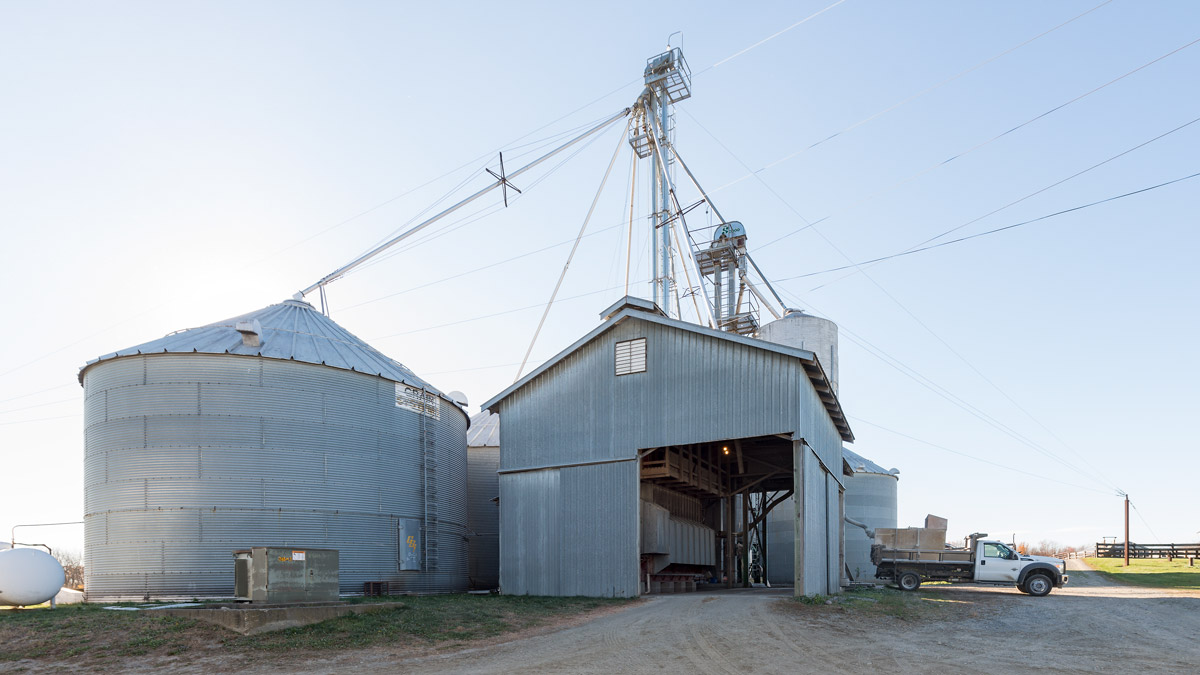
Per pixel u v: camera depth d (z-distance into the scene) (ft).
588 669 52.80
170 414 94.79
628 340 101.04
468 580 129.80
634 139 175.11
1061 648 63.05
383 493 106.01
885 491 170.30
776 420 89.40
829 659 56.75
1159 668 54.65
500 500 105.91
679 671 52.16
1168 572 164.35
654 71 171.63
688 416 94.79
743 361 92.58
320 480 99.60
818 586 97.35
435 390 118.93
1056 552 288.71
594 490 99.04
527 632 69.05
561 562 99.55
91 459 98.63
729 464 136.36
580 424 102.06
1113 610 90.63
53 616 65.51
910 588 119.85
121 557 92.17
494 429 152.46
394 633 64.34
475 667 53.72
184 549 91.71
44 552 73.36
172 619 63.62
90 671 52.70
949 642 65.72
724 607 82.38
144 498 92.79
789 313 169.48
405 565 106.63
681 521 118.21
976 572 117.50
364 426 105.29
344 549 100.17
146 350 96.84
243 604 66.49
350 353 110.52
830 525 110.73
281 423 98.12
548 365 105.50
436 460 117.39
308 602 68.28
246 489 94.89
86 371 102.22
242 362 97.55
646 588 104.17
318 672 52.29
